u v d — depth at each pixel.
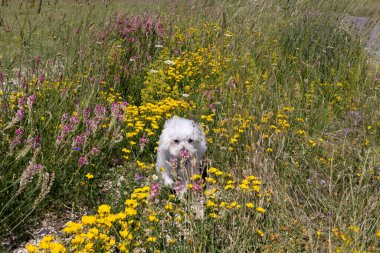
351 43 8.95
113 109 4.94
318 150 5.38
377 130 5.92
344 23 9.64
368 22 8.97
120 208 4.20
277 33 9.52
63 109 5.27
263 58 8.16
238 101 6.21
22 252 3.78
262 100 6.37
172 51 9.00
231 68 7.40
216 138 5.43
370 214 3.78
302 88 7.32
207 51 8.66
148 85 6.86
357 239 3.32
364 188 4.07
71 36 6.83
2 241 3.83
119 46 7.45
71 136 4.79
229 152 5.18
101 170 4.94
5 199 4.00
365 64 8.33
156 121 6.01
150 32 8.77
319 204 4.24
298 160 5.02
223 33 8.36
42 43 6.55
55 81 5.70
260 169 4.40
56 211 4.38
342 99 7.20
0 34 6.50
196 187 3.89
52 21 7.00
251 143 4.92
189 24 10.23
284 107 6.30
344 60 8.30
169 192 4.39
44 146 4.59
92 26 7.17
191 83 7.49
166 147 4.91
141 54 7.84
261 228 3.71
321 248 3.50
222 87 6.67
